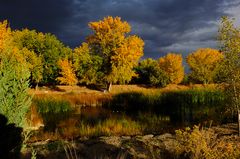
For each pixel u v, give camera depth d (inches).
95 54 2522.1
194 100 1432.1
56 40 2748.5
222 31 627.5
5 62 366.3
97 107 1491.1
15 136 363.3
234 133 627.5
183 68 3090.6
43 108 1283.2
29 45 2615.7
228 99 639.1
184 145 442.0
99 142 597.3
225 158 373.7
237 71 623.8
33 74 2358.5
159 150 478.9
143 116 1083.9
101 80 2507.4
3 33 1587.1
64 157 510.0
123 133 739.4
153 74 2960.1
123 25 2427.4
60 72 2487.7
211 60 2984.7
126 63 2385.6
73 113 1250.6
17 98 365.1
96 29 2455.7
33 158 382.6
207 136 432.1
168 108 1277.1
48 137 716.7
